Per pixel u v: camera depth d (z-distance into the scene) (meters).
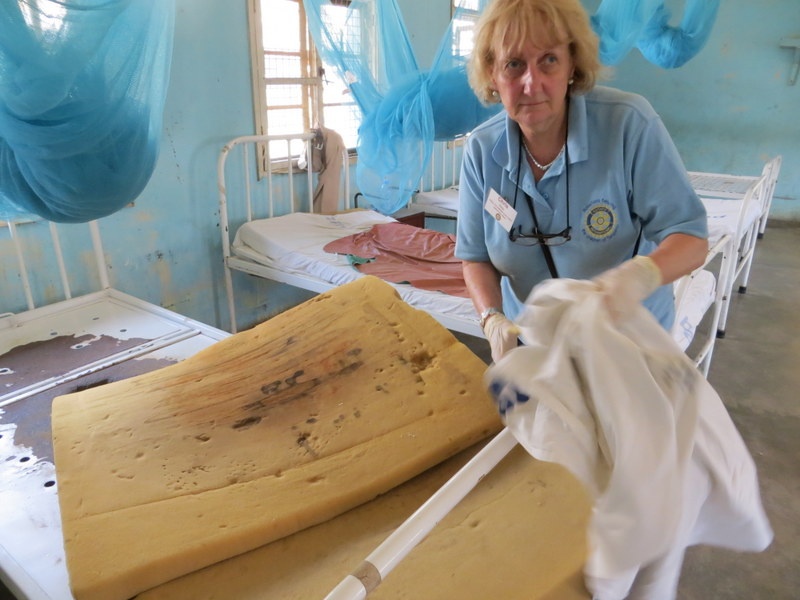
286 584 0.81
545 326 0.73
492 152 1.24
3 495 1.11
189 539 0.84
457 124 3.10
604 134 1.12
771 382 2.75
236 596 0.80
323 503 0.91
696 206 1.10
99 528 0.86
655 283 0.84
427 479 1.00
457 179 4.79
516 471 0.97
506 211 1.24
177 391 1.17
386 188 3.11
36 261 2.33
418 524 0.64
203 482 0.95
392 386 1.14
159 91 1.63
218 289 3.14
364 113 2.93
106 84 1.46
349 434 1.04
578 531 0.84
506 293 1.41
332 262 2.65
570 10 1.00
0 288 2.24
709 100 5.63
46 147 1.41
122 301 2.17
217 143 2.94
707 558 1.74
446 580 0.77
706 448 0.74
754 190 3.20
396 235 3.02
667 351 0.73
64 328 1.95
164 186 2.76
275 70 3.14
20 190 1.53
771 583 1.66
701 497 0.76
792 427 2.38
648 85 5.88
